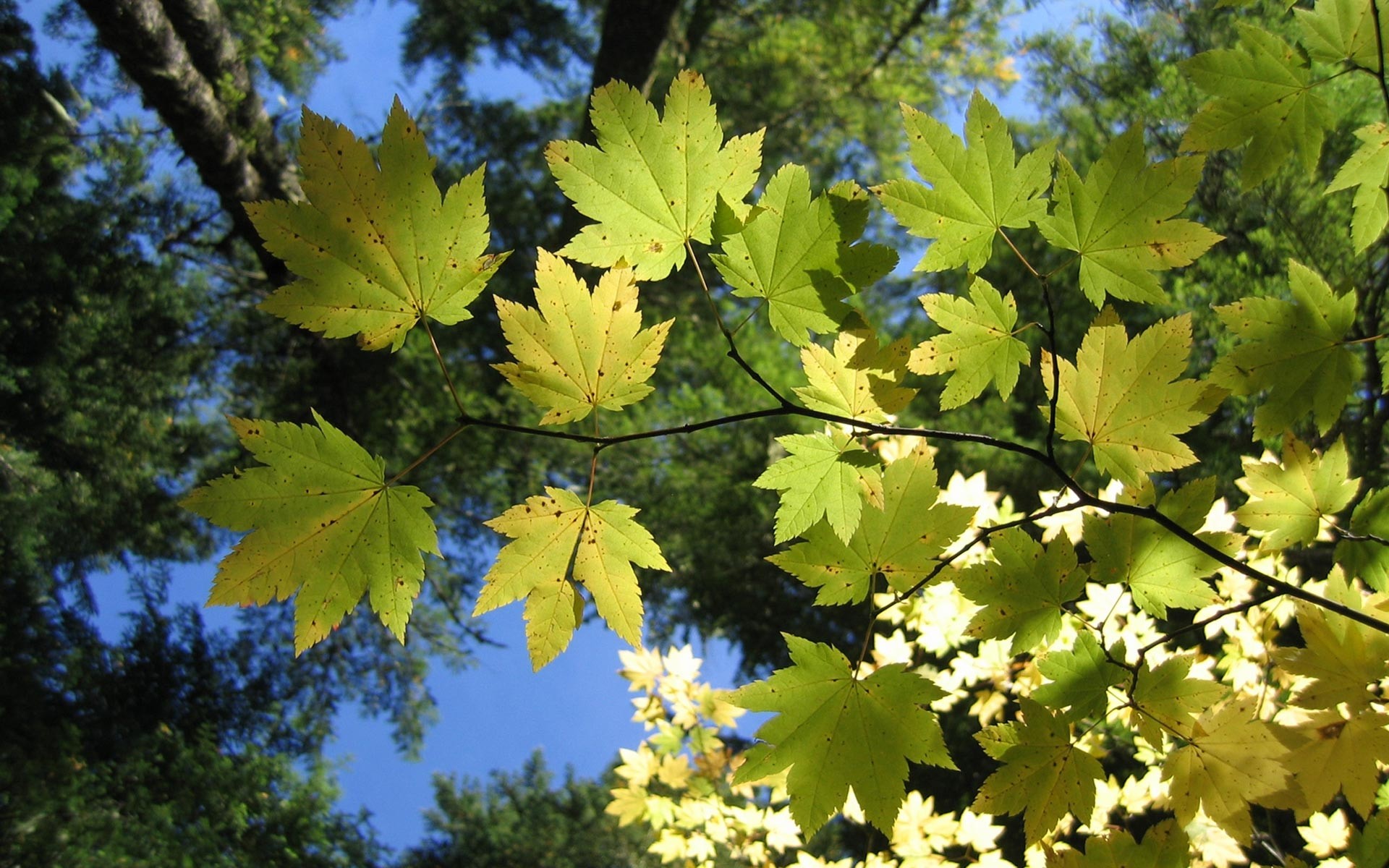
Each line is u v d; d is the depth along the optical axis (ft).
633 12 31.55
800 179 4.34
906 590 4.90
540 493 33.63
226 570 4.08
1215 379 5.58
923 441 4.85
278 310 4.04
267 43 29.76
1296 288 5.39
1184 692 4.98
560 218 37.96
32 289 33.30
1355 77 17.11
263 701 36.32
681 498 31.58
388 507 4.21
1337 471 5.51
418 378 34.68
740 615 33.17
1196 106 23.89
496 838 38.22
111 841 28.27
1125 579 5.17
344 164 3.98
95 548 36.14
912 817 10.14
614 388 4.21
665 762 11.43
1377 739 4.97
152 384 35.55
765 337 32.53
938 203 4.53
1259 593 8.98
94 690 33.17
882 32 36.14
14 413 34.17
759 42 36.70
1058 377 4.75
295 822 32.24
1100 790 9.48
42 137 32.30
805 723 4.69
